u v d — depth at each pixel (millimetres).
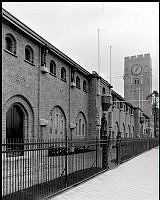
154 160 18266
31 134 15320
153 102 64438
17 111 14703
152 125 65312
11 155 7543
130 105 45219
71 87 21500
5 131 12719
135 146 22625
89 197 7668
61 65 19734
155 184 9719
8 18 12867
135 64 66562
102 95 27719
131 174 11875
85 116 24953
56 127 18891
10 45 13820
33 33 15227
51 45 17453
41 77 16469
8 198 6566
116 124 36625
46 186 8234
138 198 7711
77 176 10398
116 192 8383
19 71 14039
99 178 10641
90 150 13398
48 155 8531
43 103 16672
